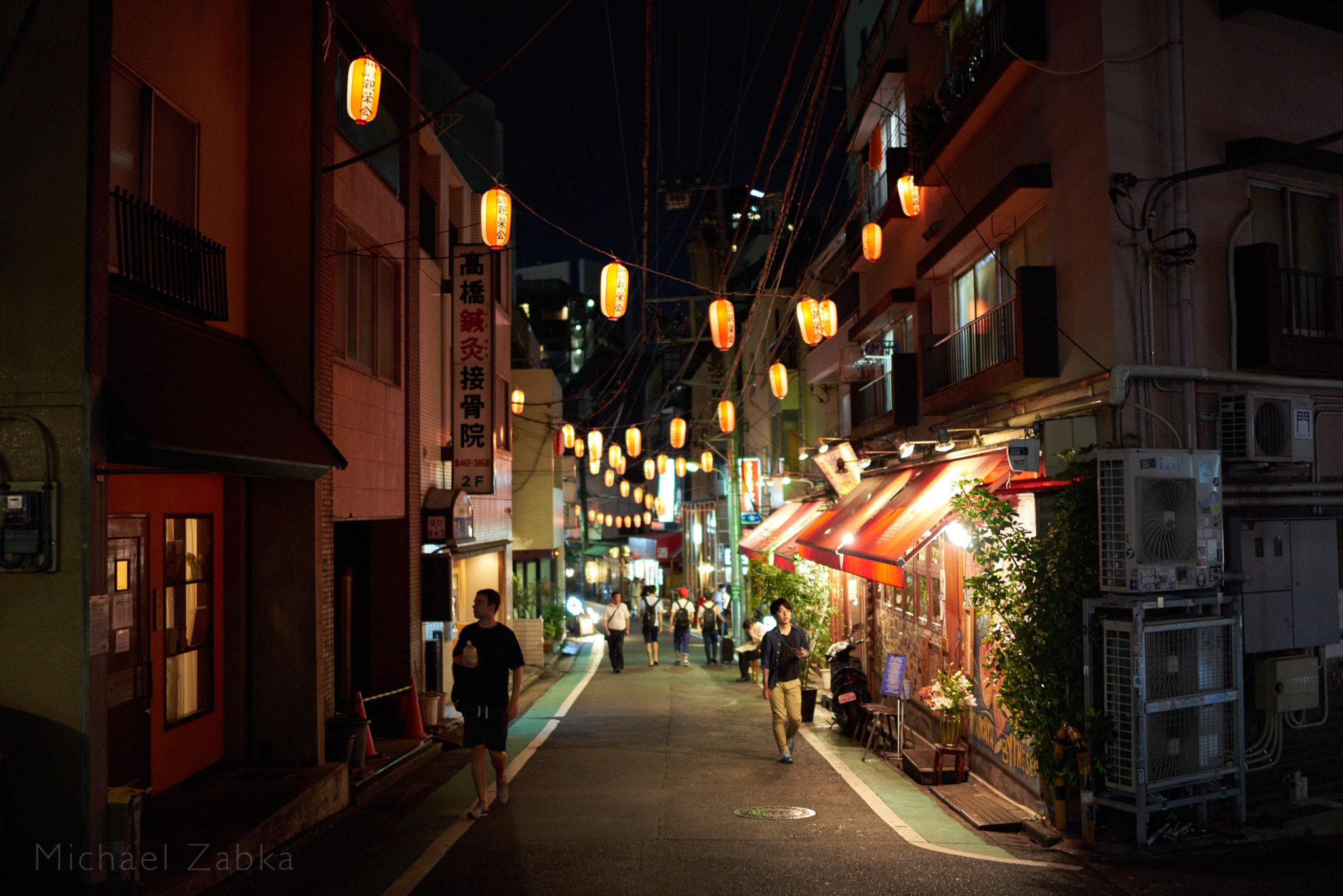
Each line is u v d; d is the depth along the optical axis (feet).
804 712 44.60
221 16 29.55
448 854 22.93
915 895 20.17
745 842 24.25
